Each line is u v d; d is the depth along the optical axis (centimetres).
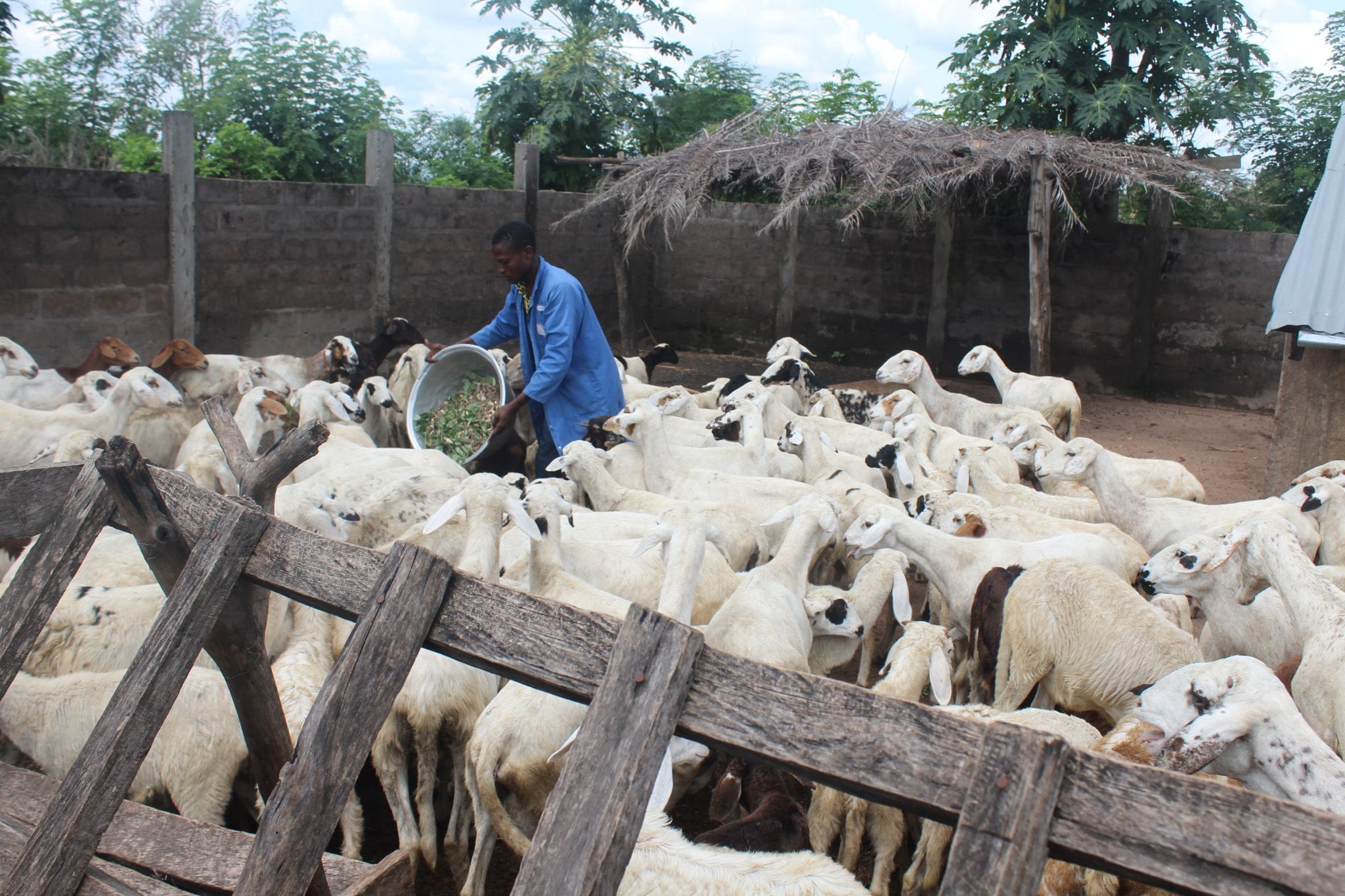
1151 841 165
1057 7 1412
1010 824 169
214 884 281
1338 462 693
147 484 265
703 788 480
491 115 1792
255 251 1146
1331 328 847
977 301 1533
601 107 1789
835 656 540
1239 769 305
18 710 371
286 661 425
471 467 731
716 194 1375
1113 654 443
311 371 965
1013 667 474
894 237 1575
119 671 393
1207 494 952
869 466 736
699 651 198
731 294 1722
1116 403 1396
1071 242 1441
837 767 184
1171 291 1403
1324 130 1617
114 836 295
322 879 268
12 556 511
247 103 1677
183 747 365
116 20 1728
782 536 643
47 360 980
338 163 1703
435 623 221
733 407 784
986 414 1005
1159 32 1398
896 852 408
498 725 388
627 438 717
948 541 554
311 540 244
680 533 480
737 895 288
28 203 946
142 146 1498
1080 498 717
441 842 447
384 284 1296
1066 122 1455
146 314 1053
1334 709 393
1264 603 476
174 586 257
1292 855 158
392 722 411
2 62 1495
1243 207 1577
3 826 270
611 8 1861
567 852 187
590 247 1638
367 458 662
